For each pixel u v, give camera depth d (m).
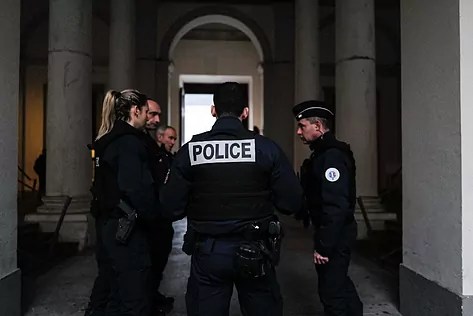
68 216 8.02
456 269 3.55
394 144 17.28
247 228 2.70
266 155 2.77
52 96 8.30
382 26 16.95
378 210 8.91
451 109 3.61
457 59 3.52
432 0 3.89
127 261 3.38
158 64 15.68
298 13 11.22
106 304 4.02
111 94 3.71
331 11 16.33
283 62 15.98
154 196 3.38
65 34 8.25
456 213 3.54
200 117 21.91
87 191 8.53
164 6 15.74
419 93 4.13
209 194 2.75
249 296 2.81
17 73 4.34
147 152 3.50
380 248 7.92
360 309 3.66
